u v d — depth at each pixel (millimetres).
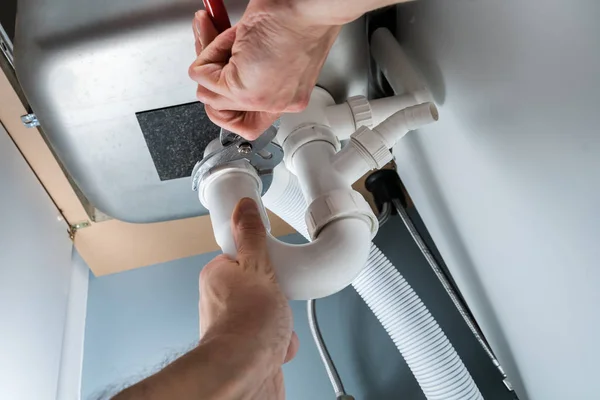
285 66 385
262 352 412
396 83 717
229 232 601
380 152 633
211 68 427
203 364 374
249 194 636
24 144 872
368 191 1001
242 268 488
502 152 521
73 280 1021
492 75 500
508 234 571
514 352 695
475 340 875
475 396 736
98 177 690
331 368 843
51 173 920
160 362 939
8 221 798
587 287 446
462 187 668
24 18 564
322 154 646
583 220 415
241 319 431
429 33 649
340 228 589
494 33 475
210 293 479
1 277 746
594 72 344
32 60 561
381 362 889
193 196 747
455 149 649
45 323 848
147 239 1026
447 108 647
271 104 423
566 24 363
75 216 990
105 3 553
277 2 342
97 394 911
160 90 597
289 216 790
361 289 780
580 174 398
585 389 518
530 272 549
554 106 405
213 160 629
